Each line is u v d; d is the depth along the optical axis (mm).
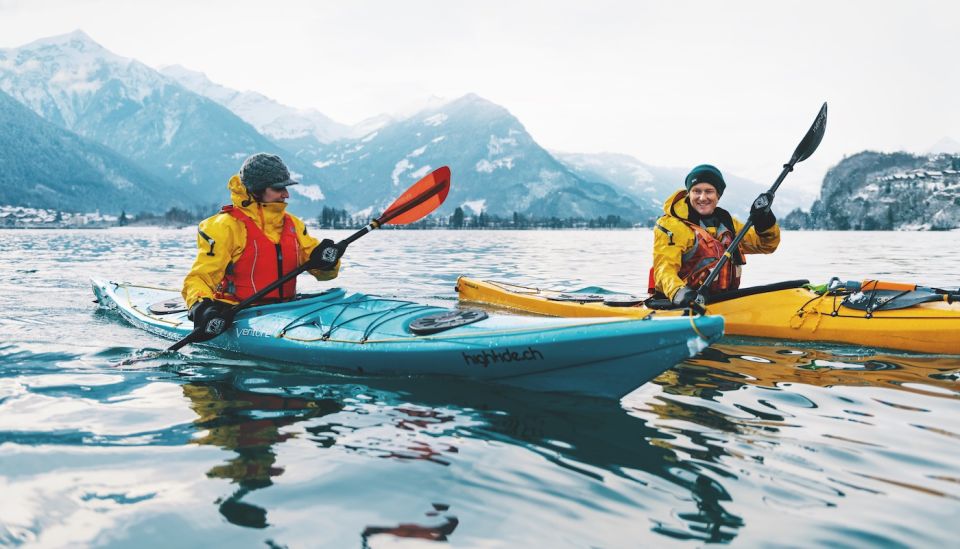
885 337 5363
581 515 2434
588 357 3846
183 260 20250
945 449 3111
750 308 5949
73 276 12922
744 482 2723
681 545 2205
